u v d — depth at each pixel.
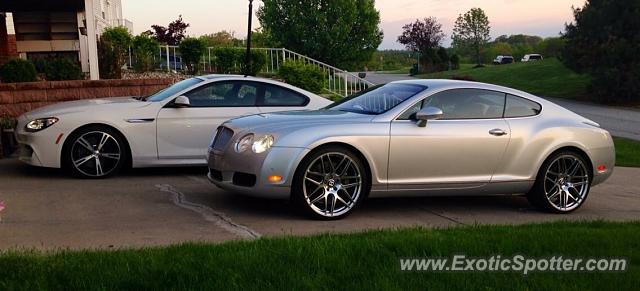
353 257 4.68
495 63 81.62
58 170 9.01
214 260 4.50
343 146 6.50
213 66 17.31
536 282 4.29
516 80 44.88
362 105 7.28
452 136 6.86
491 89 7.27
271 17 37.09
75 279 4.08
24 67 12.83
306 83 15.96
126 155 8.60
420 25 70.44
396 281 4.22
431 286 4.16
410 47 71.25
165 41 23.19
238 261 4.48
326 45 36.56
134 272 4.23
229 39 33.56
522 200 8.14
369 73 72.50
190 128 8.76
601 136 7.62
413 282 4.21
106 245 5.30
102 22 20.14
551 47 82.81
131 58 17.39
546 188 7.38
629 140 19.16
